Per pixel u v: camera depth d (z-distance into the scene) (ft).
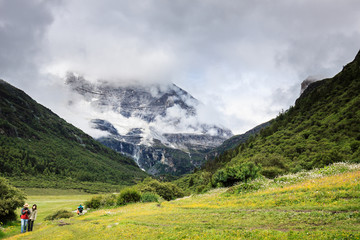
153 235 61.93
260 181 134.92
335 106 442.09
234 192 130.11
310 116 490.08
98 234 74.28
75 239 73.26
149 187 252.83
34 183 582.76
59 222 120.26
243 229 56.49
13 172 613.93
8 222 119.65
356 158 189.37
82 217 130.72
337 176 102.22
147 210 120.37
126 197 173.99
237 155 537.24
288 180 125.39
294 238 44.01
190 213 91.56
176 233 59.98
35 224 127.65
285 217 61.82
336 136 334.03
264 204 86.07
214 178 183.11
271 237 46.47
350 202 64.80
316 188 87.81
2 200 119.65
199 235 55.16
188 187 512.22
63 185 628.69
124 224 80.74
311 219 56.24
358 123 336.49
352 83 485.15
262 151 421.59
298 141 383.86
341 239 40.50
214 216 78.33
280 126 561.43
